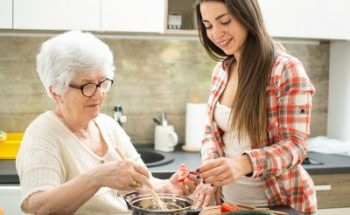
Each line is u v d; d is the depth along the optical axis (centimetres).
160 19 239
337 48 289
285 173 163
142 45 275
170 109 284
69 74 143
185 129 284
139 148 272
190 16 256
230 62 180
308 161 240
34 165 141
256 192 170
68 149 151
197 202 165
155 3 238
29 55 262
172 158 245
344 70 283
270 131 162
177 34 252
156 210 123
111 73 152
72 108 150
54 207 132
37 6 228
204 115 268
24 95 264
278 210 147
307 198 167
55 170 144
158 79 280
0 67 261
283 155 150
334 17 256
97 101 149
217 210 140
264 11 247
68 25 231
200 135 268
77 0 231
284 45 293
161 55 279
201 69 284
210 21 160
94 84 146
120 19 236
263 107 159
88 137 162
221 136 182
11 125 265
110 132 171
